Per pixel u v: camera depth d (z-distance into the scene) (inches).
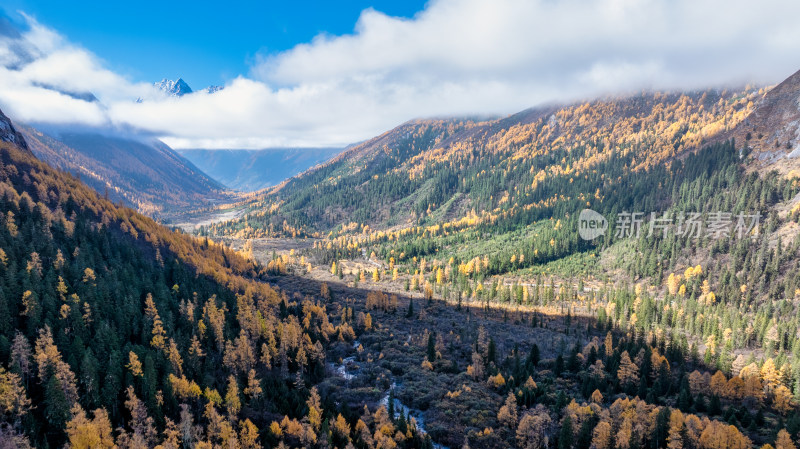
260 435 3277.6
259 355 4532.5
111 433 2940.5
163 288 5032.0
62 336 3474.4
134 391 3302.2
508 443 3398.1
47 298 3769.7
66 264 4547.2
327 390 4168.3
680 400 3907.5
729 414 3678.6
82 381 3134.8
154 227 7229.3
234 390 3476.9
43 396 3046.3
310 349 4702.3
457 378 4510.3
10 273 3848.4
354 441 3336.6
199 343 4178.2
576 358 4830.2
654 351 4928.6
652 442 3371.1
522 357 5221.5
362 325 5994.1
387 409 3914.9
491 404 3937.0
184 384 3430.1
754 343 5871.1
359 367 4771.2
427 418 3801.7
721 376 4252.0
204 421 3348.9
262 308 5610.2
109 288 4485.7
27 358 3102.9
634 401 3752.5
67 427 2748.5
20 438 2591.0
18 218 5191.9
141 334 4084.6
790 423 3385.8
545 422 3503.9
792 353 5255.9
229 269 7534.5
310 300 6958.7
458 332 6122.1
